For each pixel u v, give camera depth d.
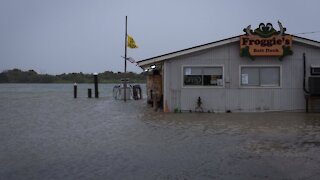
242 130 15.48
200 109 22.72
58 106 28.16
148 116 20.80
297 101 22.64
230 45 22.66
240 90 22.67
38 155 11.02
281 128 16.00
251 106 22.69
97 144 12.61
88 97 39.66
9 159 10.52
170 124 17.42
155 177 8.64
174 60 22.80
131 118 19.92
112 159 10.41
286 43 22.20
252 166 9.51
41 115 21.70
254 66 22.62
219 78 22.75
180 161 10.10
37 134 14.81
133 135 14.37
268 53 22.22
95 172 9.11
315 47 22.47
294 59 22.58
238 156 10.64
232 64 22.67
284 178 8.45
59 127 16.75
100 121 18.77
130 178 8.59
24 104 30.36
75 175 8.88
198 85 22.78
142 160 10.27
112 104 29.89
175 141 13.02
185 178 8.53
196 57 22.72
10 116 21.20
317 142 12.73
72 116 21.09
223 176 8.65
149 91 29.06
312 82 21.95
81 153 11.22
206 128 16.09
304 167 9.36
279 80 22.66
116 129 15.99
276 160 10.12
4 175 8.92
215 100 22.73
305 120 18.69
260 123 17.64
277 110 22.66
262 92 22.67
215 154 10.91
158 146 12.16
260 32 22.22
